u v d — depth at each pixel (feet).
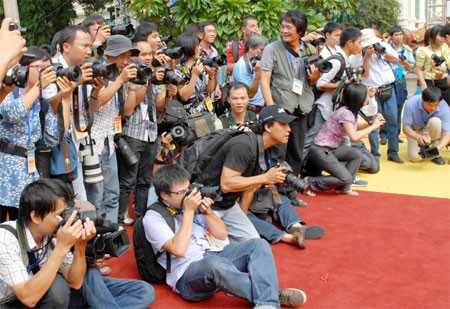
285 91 16.01
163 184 10.53
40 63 10.51
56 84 10.77
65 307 8.95
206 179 11.67
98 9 44.47
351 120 17.31
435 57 22.02
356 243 13.57
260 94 17.40
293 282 11.46
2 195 10.46
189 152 11.90
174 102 14.70
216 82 16.61
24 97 9.98
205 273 10.04
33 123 10.50
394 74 21.48
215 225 11.12
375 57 20.90
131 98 13.58
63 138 11.25
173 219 10.87
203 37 18.84
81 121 12.27
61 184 8.49
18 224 8.46
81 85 11.90
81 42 12.33
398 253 12.96
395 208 16.25
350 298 10.77
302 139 16.81
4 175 10.46
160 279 11.16
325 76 17.94
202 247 10.87
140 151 14.44
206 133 13.69
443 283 11.42
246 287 9.89
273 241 13.55
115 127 13.30
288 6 23.49
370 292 11.03
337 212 15.96
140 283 10.16
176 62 15.48
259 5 22.72
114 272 12.12
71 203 8.77
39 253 8.72
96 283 9.56
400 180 19.43
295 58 16.01
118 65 12.96
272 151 15.40
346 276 11.76
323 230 14.07
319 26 23.73
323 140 17.74
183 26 22.81
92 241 9.08
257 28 20.52
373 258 12.68
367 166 19.99
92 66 11.22
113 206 13.64
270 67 15.85
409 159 22.03
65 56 12.44
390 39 24.98
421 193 17.85
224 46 22.81
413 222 15.03
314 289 11.16
